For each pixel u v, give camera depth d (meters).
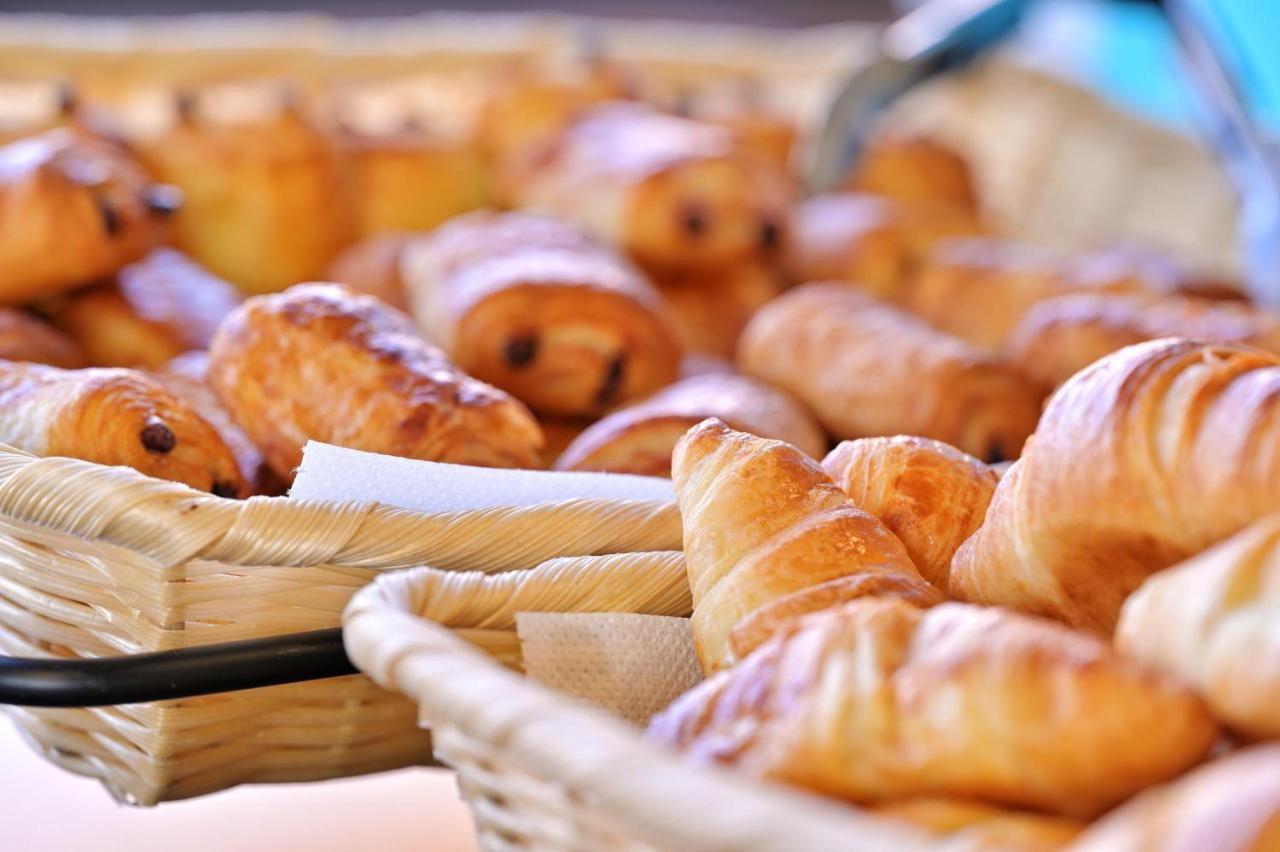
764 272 0.94
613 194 0.89
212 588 0.60
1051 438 0.56
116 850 0.65
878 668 0.51
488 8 2.07
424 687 0.52
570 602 0.59
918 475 0.62
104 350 0.79
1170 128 1.26
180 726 0.61
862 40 1.39
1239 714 0.50
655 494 0.65
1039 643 0.51
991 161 1.38
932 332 0.81
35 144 0.80
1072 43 1.35
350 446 0.67
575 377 0.77
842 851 0.46
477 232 0.85
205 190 0.90
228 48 1.13
